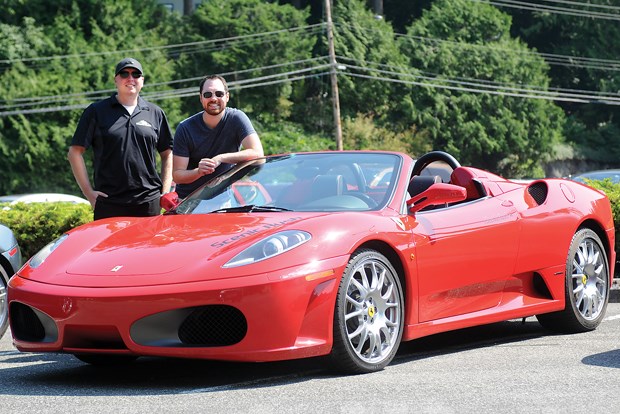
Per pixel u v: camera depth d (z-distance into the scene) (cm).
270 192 582
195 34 4859
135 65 666
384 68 5206
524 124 5328
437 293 564
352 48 5181
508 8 6200
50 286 498
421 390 459
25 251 1053
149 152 678
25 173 4062
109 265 499
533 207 644
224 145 669
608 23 5994
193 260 487
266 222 523
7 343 690
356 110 5234
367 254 517
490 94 5303
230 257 483
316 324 489
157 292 469
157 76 4531
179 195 677
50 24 4488
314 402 436
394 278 533
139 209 675
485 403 428
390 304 530
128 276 485
